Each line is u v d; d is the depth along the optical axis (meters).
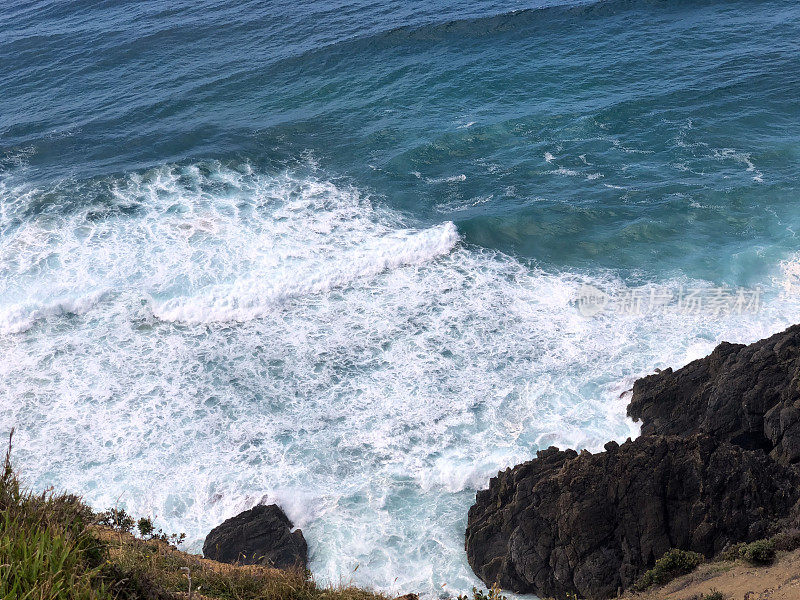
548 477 19.58
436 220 34.34
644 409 22.89
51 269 30.69
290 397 24.94
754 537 17.02
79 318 28.50
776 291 28.41
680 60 47.72
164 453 22.86
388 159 39.34
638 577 17.23
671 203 34.16
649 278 29.97
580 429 23.11
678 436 19.09
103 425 23.81
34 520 7.81
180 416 24.19
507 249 32.25
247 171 38.69
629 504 17.98
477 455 22.52
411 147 40.25
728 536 17.19
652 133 40.00
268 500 21.23
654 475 18.09
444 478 21.89
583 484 18.58
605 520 18.03
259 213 34.75
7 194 36.81
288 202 35.72
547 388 24.81
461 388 25.02
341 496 21.48
